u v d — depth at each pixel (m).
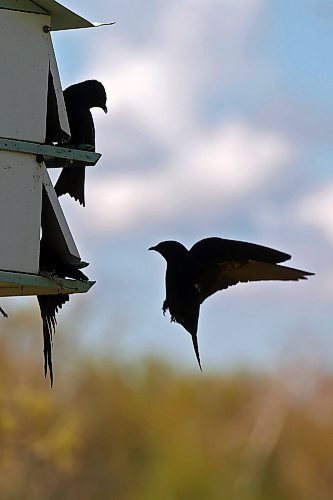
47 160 9.48
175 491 21.55
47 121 9.55
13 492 19.25
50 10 9.42
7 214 9.09
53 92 9.52
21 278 9.04
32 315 19.70
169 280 8.30
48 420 19.11
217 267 8.24
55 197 9.47
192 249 8.27
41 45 9.38
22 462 19.23
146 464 22.38
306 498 22.38
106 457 22.00
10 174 9.14
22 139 9.19
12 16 9.32
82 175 9.85
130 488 21.97
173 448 22.00
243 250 8.10
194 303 8.26
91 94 10.00
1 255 9.05
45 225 9.45
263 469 22.11
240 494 21.78
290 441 22.41
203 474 21.61
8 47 9.28
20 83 9.27
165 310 8.30
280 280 8.17
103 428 22.16
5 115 9.17
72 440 19.73
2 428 18.67
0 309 9.86
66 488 20.44
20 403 18.86
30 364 19.56
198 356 8.22
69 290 9.23
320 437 22.47
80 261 9.54
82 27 9.57
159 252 8.33
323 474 22.30
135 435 22.53
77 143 9.84
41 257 9.46
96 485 21.66
